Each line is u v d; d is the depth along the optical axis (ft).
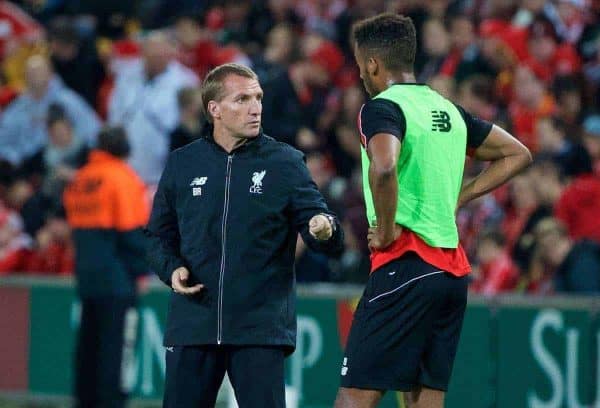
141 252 120.37
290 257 68.64
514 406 107.24
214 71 68.69
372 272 65.31
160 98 141.69
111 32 180.75
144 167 141.90
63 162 146.30
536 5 143.54
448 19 147.54
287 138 129.90
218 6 175.22
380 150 61.16
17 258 137.69
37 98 155.63
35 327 128.16
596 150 124.77
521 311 107.24
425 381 65.72
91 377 120.67
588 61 143.64
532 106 130.72
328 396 113.91
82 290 119.75
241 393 67.36
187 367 68.08
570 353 105.50
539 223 115.44
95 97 163.43
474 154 68.39
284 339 67.56
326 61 149.59
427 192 64.23
